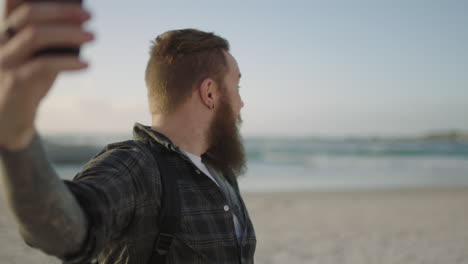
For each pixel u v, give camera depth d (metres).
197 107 1.28
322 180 18.30
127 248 1.05
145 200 1.05
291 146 51.44
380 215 9.24
